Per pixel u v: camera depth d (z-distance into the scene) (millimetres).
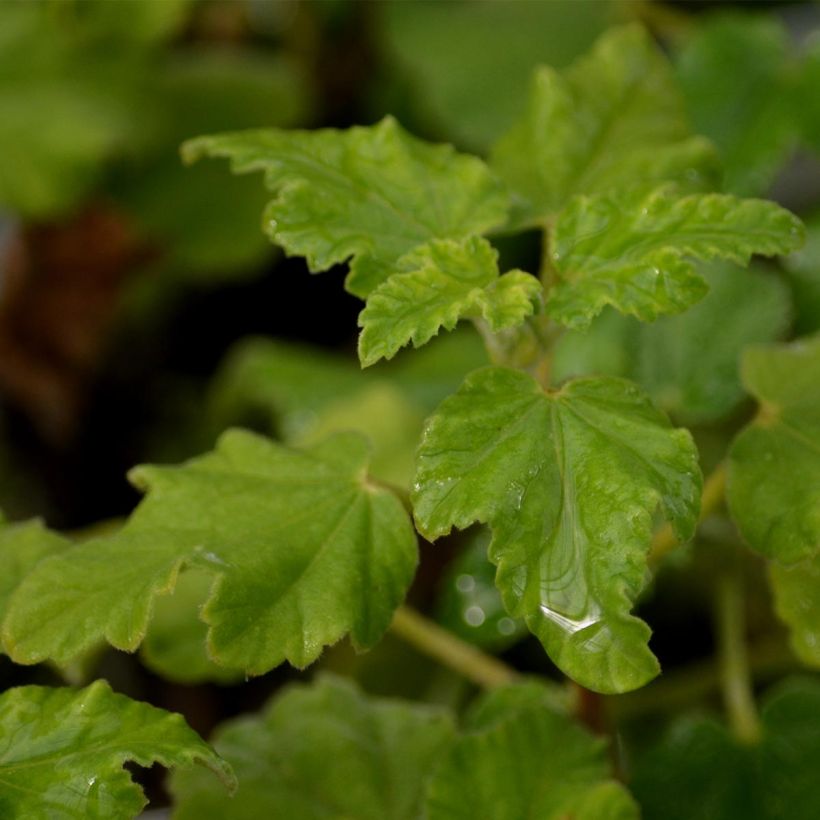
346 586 591
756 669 706
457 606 701
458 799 617
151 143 1025
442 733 656
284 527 598
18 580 609
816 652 605
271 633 584
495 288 591
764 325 708
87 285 1043
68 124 977
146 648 644
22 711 586
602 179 634
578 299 595
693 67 834
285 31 1115
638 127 643
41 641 584
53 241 1020
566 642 571
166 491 603
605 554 573
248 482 605
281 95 1061
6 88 983
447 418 584
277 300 1079
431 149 623
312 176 613
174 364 1067
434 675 721
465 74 1021
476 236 598
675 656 738
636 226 599
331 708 660
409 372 878
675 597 729
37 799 577
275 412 901
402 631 665
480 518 578
